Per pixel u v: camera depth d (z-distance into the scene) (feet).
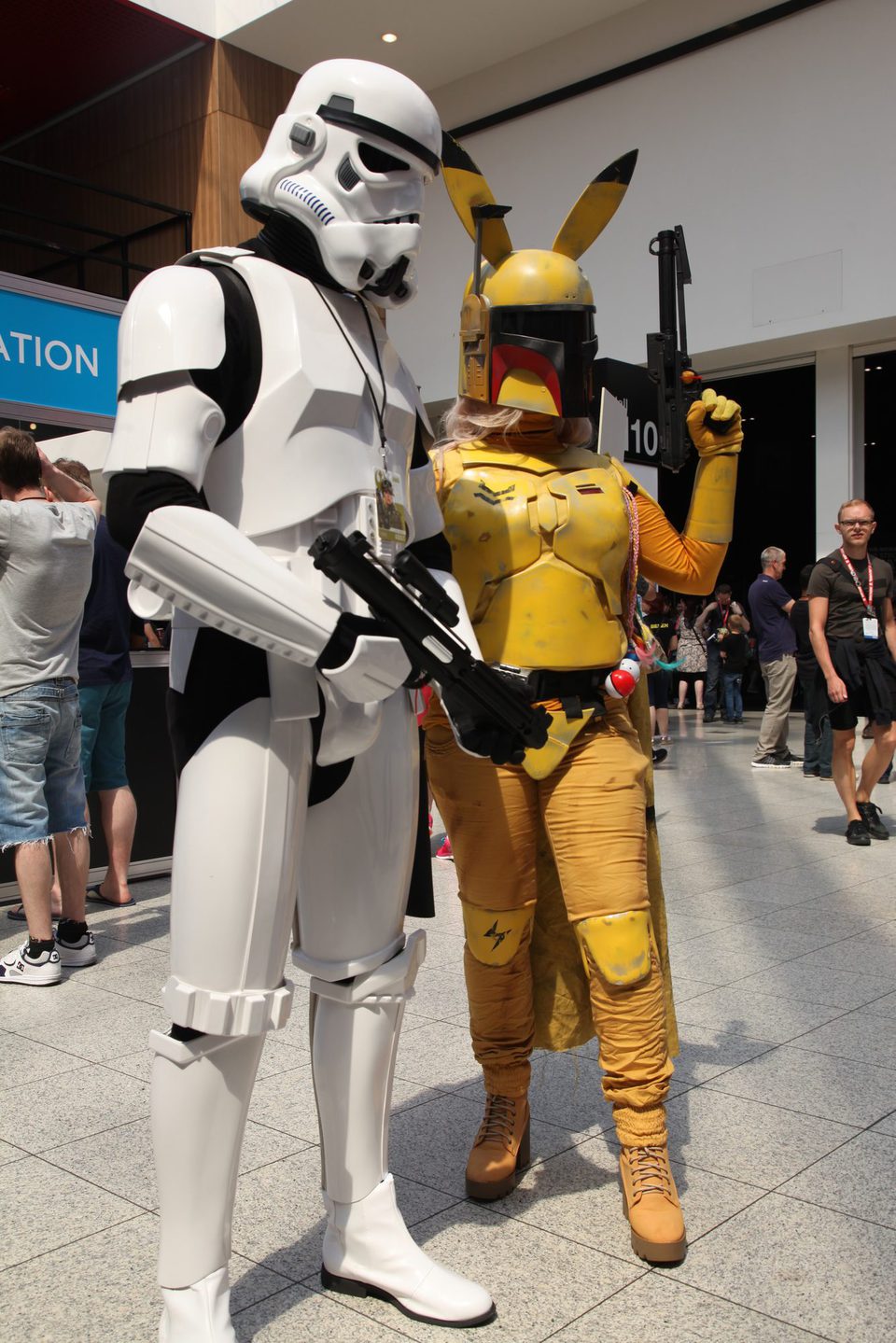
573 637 7.20
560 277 7.24
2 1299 6.39
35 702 12.52
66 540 12.69
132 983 12.51
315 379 5.43
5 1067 9.99
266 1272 6.65
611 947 7.03
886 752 20.11
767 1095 9.11
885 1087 9.24
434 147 5.73
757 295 34.47
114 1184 7.78
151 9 35.17
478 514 7.27
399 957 6.18
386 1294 6.28
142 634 18.99
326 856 5.98
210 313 5.22
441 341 40.16
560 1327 6.08
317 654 5.12
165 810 18.01
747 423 43.80
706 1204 7.37
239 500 5.44
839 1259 6.72
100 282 41.75
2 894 16.06
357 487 5.62
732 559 47.98
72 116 41.93
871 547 38.24
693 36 35.01
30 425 20.81
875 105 31.91
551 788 7.32
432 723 7.53
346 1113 6.20
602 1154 8.22
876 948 13.37
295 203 5.50
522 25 36.60
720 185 34.94
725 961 12.86
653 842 7.98
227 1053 5.47
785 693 30.17
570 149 37.99
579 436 7.75
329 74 5.53
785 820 22.29
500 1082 7.75
